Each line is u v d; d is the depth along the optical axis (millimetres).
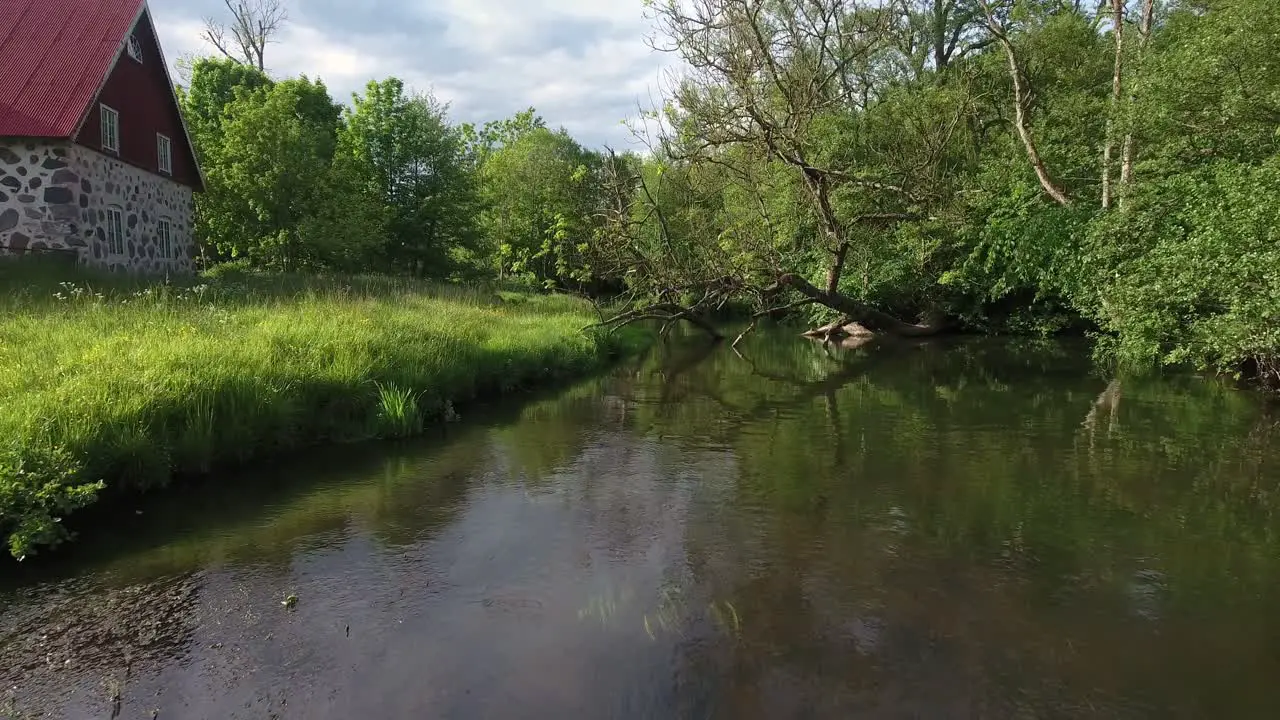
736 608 4359
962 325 21359
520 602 4418
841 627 4137
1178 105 12969
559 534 5516
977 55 24469
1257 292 9719
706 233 18391
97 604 4316
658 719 3303
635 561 5035
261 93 26031
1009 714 3354
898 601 4449
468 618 4219
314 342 9023
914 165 18000
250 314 10477
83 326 8594
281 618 4191
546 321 16312
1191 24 15461
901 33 24234
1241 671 3701
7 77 15352
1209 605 4391
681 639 4004
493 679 3609
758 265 16719
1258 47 12000
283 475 6812
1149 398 10773
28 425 5383
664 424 9414
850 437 8641
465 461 7469
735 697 3473
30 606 4277
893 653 3869
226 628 4070
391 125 27969
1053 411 10008
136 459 5996
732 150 19062
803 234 20984
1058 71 21141
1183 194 12547
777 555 5137
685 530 5613
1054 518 5832
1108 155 15906
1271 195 9719
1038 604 4398
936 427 9133
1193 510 5984
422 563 4957
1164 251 11680
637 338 19656
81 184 15289
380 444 8031
